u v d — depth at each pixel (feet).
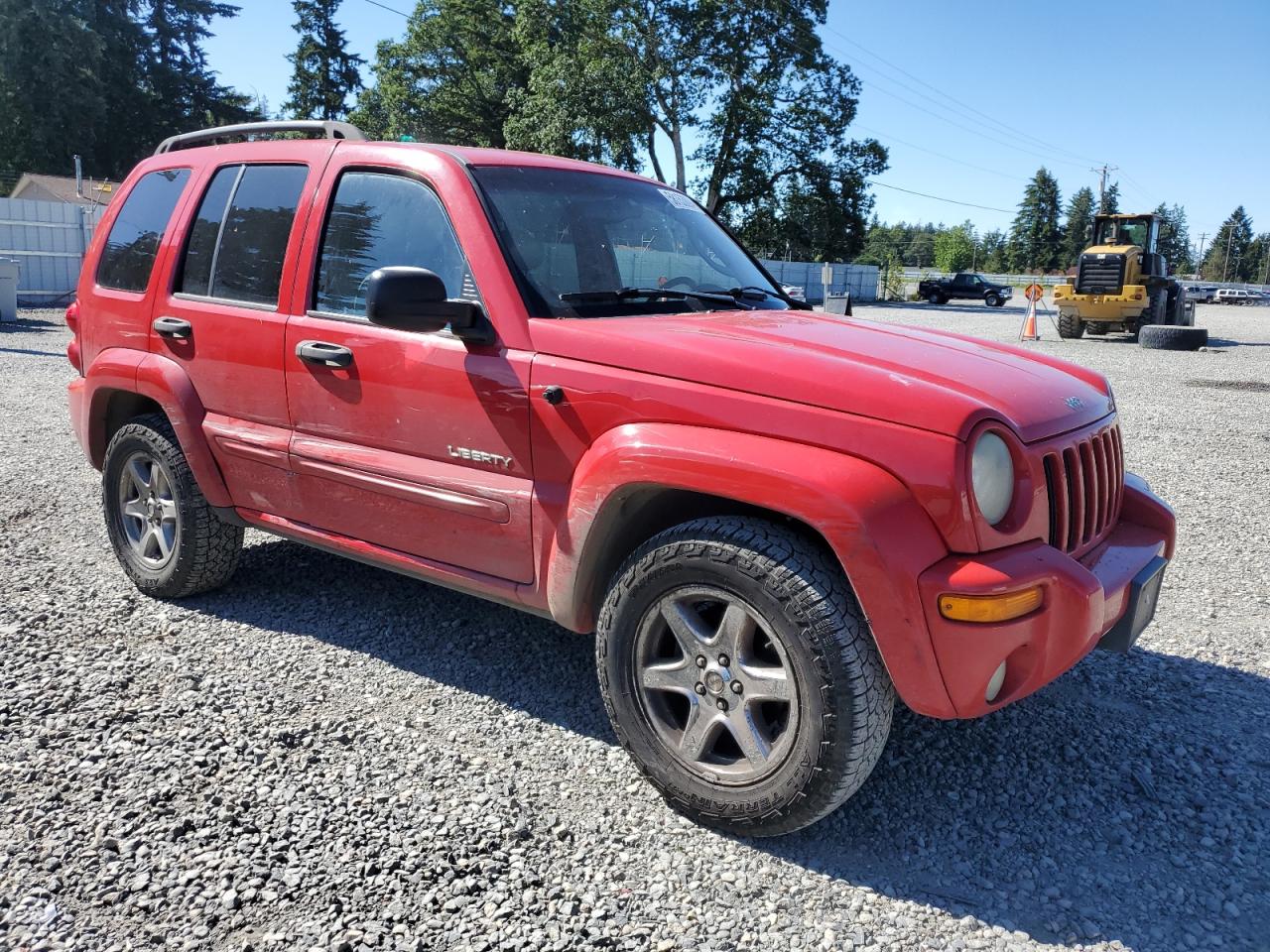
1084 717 11.37
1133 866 8.59
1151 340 61.77
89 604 13.76
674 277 12.03
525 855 8.46
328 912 7.62
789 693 8.20
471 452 10.23
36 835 8.45
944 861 8.61
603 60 126.62
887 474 7.91
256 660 12.14
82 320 14.85
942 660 7.80
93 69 187.62
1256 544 18.11
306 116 246.06
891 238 465.06
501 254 10.18
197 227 13.34
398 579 15.25
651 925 7.65
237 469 12.73
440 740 10.38
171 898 7.72
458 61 186.09
